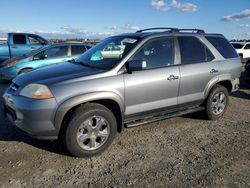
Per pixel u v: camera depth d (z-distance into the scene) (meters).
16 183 3.46
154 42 4.86
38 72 4.49
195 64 5.31
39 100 3.83
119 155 4.25
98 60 4.81
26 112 3.85
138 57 4.60
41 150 4.33
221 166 3.96
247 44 22.78
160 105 4.89
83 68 4.50
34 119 3.84
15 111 4.06
